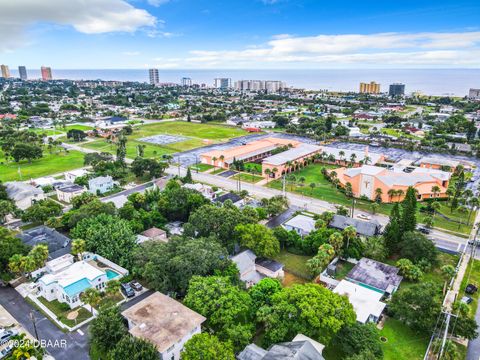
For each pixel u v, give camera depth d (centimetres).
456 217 13875
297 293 7156
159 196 13988
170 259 8675
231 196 14712
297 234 11306
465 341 7362
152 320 6875
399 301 7738
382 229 12562
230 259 9069
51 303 8469
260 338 7275
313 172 19962
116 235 10188
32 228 12312
